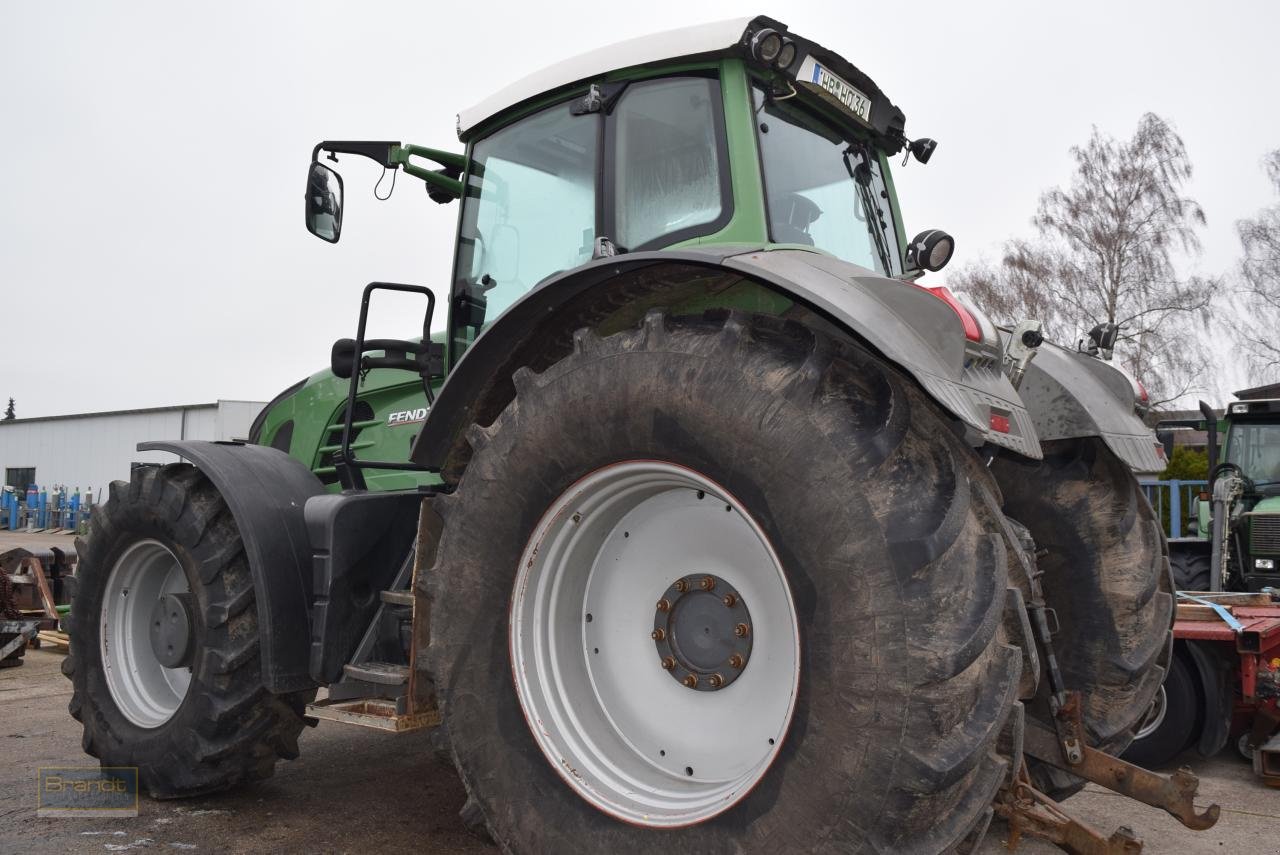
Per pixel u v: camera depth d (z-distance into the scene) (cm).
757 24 293
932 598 202
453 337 370
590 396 253
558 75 331
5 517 3378
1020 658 212
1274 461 823
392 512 332
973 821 209
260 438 488
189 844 315
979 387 235
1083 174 2412
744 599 249
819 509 212
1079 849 250
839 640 206
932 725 198
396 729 287
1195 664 462
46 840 319
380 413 420
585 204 329
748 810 217
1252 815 371
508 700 261
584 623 278
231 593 343
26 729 485
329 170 389
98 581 393
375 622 325
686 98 306
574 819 246
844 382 225
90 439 3341
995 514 235
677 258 243
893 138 372
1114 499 326
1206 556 808
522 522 265
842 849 203
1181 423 900
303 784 389
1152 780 262
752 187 288
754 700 245
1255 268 2453
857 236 350
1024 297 2400
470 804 268
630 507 272
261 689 342
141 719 375
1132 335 2336
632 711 268
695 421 234
